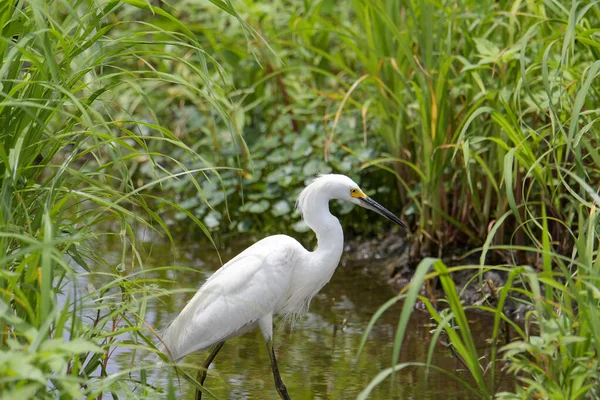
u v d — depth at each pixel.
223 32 19.44
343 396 9.32
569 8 11.70
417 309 13.04
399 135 14.09
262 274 9.58
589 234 6.98
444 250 14.11
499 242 13.40
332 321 12.36
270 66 18.28
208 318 9.27
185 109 19.23
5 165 6.54
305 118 17.58
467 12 13.52
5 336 6.43
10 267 7.02
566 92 9.88
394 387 9.59
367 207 10.38
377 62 14.08
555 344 6.44
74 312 6.09
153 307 12.60
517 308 12.14
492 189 13.40
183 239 17.27
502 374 9.95
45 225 5.77
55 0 9.16
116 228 17.83
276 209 16.45
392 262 15.20
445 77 12.43
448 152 12.93
